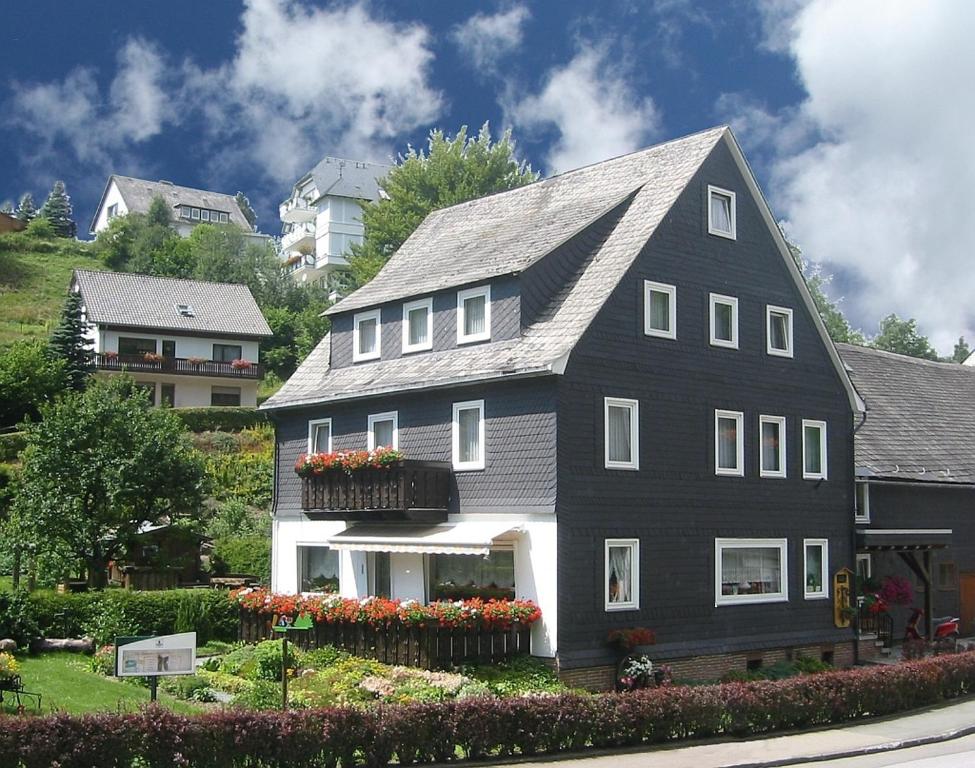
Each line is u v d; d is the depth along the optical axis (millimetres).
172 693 24031
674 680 27734
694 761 19344
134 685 24328
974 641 37438
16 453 54031
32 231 128750
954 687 27594
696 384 29422
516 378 26781
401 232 65812
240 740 16688
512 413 27203
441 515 28594
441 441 29188
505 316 28453
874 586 35219
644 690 21594
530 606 25891
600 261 28953
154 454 36094
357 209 123312
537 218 32719
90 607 29750
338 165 126500
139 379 72188
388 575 30406
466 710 18953
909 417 41281
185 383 74000
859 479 35594
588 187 33062
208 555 43375
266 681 24328
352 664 25609
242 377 75188
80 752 15438
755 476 30781
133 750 15883
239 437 60531
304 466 31406
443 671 24734
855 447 37500
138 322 73500
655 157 31953
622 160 33125
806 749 20750
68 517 35219
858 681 24547
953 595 39062
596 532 26594
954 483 38562
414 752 18438
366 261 66438
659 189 30266
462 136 66812
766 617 30562
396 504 28250
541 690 24141
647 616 27500
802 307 32844
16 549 35281
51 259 120500
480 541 26047
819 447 32938
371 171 126875
